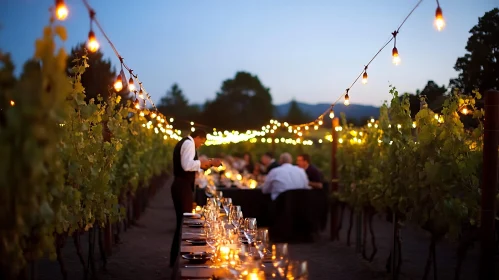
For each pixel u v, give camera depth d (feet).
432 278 23.48
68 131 16.51
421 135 18.98
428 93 28.89
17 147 9.45
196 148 23.93
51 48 9.86
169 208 50.85
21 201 9.91
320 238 34.47
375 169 24.34
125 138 27.50
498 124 15.58
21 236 11.59
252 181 38.37
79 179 17.38
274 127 48.19
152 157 45.88
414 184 19.74
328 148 54.03
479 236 17.24
